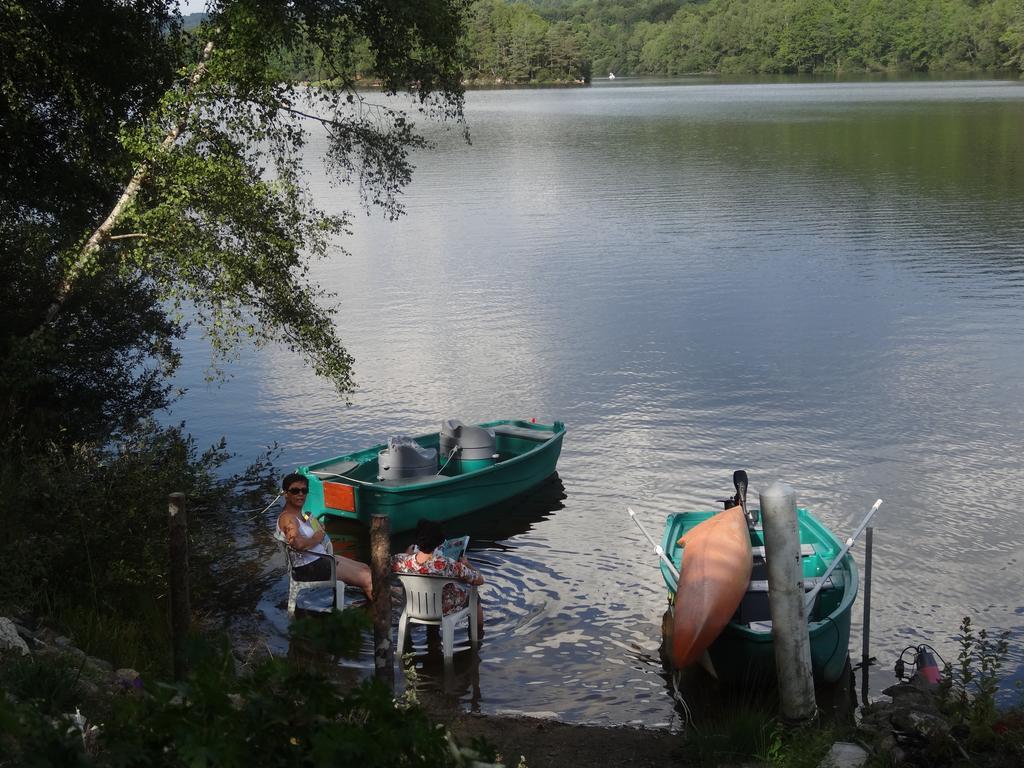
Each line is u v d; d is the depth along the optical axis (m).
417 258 29.98
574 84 194.25
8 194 12.88
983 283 24.89
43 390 12.44
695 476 13.70
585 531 12.00
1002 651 7.54
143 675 6.52
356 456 13.21
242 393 17.94
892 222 33.97
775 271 26.95
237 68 11.53
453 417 16.48
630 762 6.61
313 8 12.21
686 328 21.56
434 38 12.85
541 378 18.34
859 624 9.48
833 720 7.52
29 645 6.67
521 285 26.08
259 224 11.74
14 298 12.23
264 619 9.42
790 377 17.97
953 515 12.02
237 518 12.23
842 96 119.00
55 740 2.71
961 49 175.12
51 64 12.48
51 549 8.20
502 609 9.84
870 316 22.06
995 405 16.17
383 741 2.92
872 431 15.16
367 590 9.86
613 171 51.84
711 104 112.56
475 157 61.06
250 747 2.93
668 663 8.78
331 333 13.15
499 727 7.21
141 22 13.11
